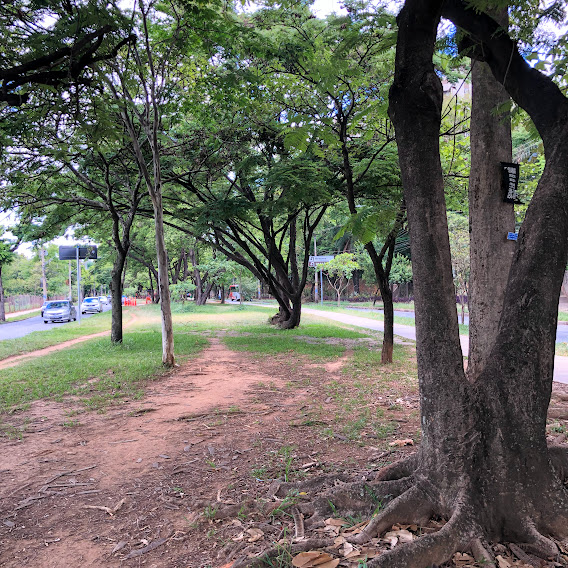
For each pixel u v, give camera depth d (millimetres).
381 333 17094
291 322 18812
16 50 4672
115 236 13320
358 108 8109
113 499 3725
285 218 16141
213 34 8211
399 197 9703
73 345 15031
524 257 3010
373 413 6059
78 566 2791
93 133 5324
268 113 10578
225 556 2795
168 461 4543
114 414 6340
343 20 4730
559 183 2939
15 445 5113
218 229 15578
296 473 4031
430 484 3037
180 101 10609
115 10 4684
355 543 2762
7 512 3537
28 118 5902
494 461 2879
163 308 9891
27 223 13789
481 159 4965
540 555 2590
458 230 18719
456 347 3098
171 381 8578
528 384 2924
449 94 9438
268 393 7430
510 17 3924
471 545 2641
